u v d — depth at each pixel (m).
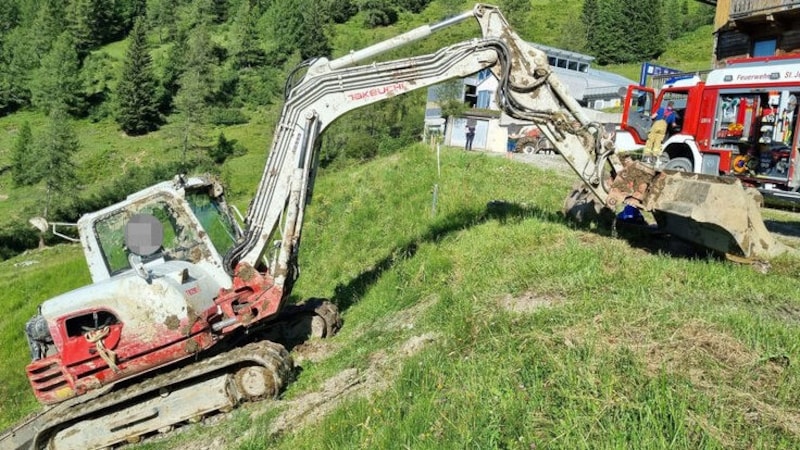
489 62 8.61
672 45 88.62
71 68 85.81
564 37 87.56
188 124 70.19
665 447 3.88
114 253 8.07
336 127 44.47
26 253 40.88
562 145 8.86
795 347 5.00
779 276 7.56
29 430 8.28
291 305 9.66
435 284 9.38
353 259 13.33
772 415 4.21
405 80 8.55
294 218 8.15
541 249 9.30
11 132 78.56
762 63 14.75
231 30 107.19
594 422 4.27
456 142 34.59
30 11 113.06
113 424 7.29
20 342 18.58
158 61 94.19
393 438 4.84
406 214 14.09
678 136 16.53
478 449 4.29
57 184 50.16
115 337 7.29
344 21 113.50
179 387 7.36
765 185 14.60
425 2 118.31
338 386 6.97
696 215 7.93
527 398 4.77
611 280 7.26
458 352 6.12
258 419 6.71
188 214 8.19
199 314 7.49
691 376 4.73
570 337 5.53
